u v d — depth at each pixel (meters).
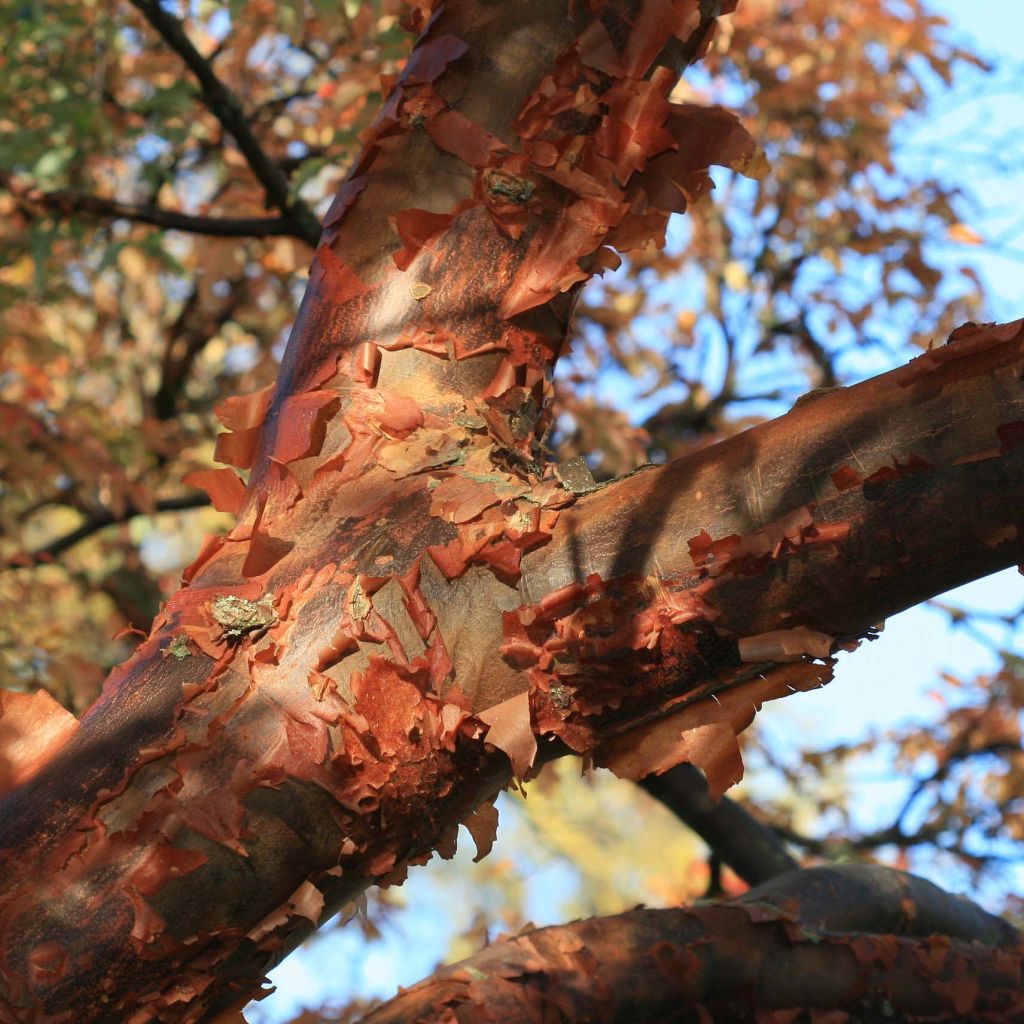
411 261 1.99
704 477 1.85
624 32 2.00
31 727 1.88
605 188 1.99
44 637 4.26
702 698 1.89
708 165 2.02
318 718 1.84
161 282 5.11
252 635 1.87
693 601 1.84
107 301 5.27
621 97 2.00
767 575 1.83
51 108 3.52
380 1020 2.02
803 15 5.29
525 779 1.90
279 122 4.76
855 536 1.81
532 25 2.00
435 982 2.04
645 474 1.88
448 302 1.98
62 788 1.84
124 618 4.74
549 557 1.86
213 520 5.61
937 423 1.80
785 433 1.84
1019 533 1.79
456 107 2.00
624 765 1.89
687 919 2.11
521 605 1.86
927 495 1.80
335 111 3.68
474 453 1.93
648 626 1.84
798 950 2.12
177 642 1.88
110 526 4.60
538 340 2.00
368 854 1.87
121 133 3.76
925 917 2.34
